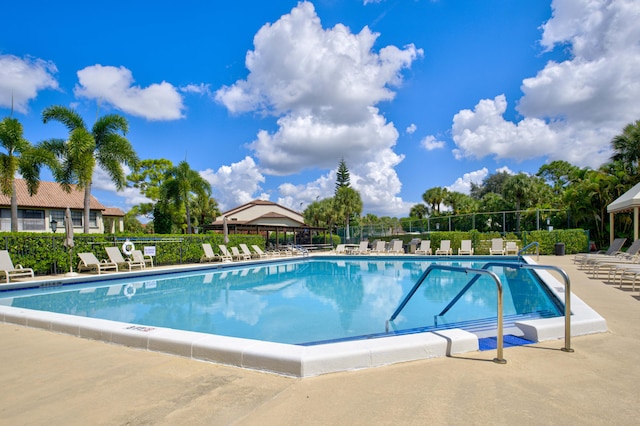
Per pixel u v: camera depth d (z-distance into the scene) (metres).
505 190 31.52
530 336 3.96
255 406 2.44
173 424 2.19
